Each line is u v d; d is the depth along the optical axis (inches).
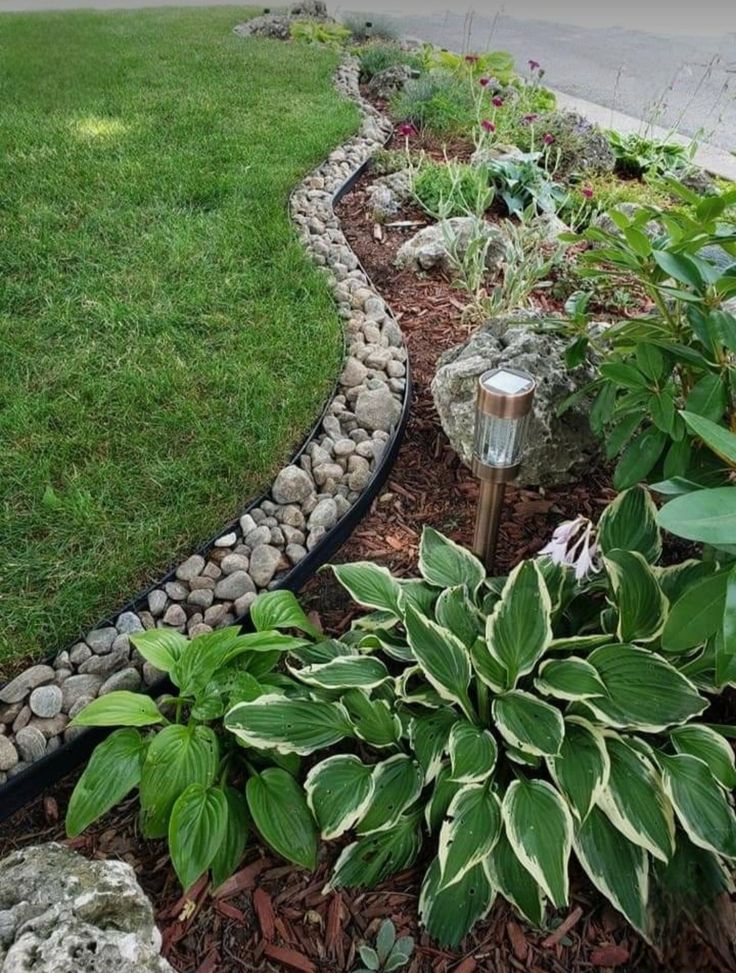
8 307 109.8
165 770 52.6
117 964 39.5
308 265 121.4
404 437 95.1
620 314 117.3
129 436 88.0
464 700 56.9
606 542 66.2
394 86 221.9
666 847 49.5
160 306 110.2
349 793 53.5
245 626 71.2
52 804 59.9
